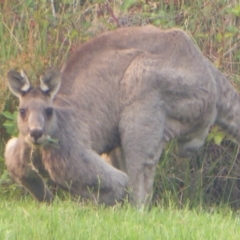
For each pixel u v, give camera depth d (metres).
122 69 11.13
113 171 10.52
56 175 10.40
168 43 11.32
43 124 9.92
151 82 11.01
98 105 11.02
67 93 10.95
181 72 11.18
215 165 13.56
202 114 11.45
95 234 8.53
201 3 14.30
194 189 13.30
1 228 8.53
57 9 14.51
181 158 12.85
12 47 13.37
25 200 11.66
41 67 12.88
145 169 11.13
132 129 11.02
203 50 13.88
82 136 10.66
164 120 11.21
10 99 12.76
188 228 9.04
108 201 10.48
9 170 10.70
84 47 11.45
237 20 14.20
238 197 13.79
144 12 14.17
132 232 8.59
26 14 13.66
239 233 9.07
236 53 13.91
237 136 12.10
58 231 8.57
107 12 14.20
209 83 11.41
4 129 12.73
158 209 10.96
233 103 11.91
